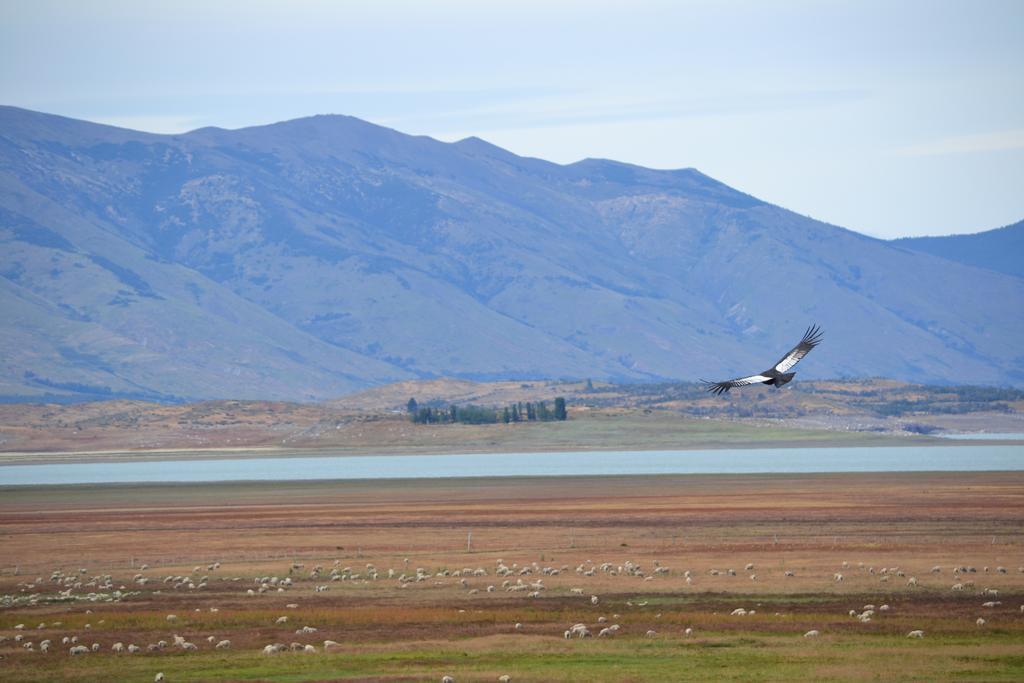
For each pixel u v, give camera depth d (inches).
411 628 2118.6
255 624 2198.6
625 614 2225.6
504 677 1663.4
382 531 4101.9
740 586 2566.4
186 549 3641.7
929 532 3634.4
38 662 1863.9
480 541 3673.7
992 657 1760.6
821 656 1787.6
